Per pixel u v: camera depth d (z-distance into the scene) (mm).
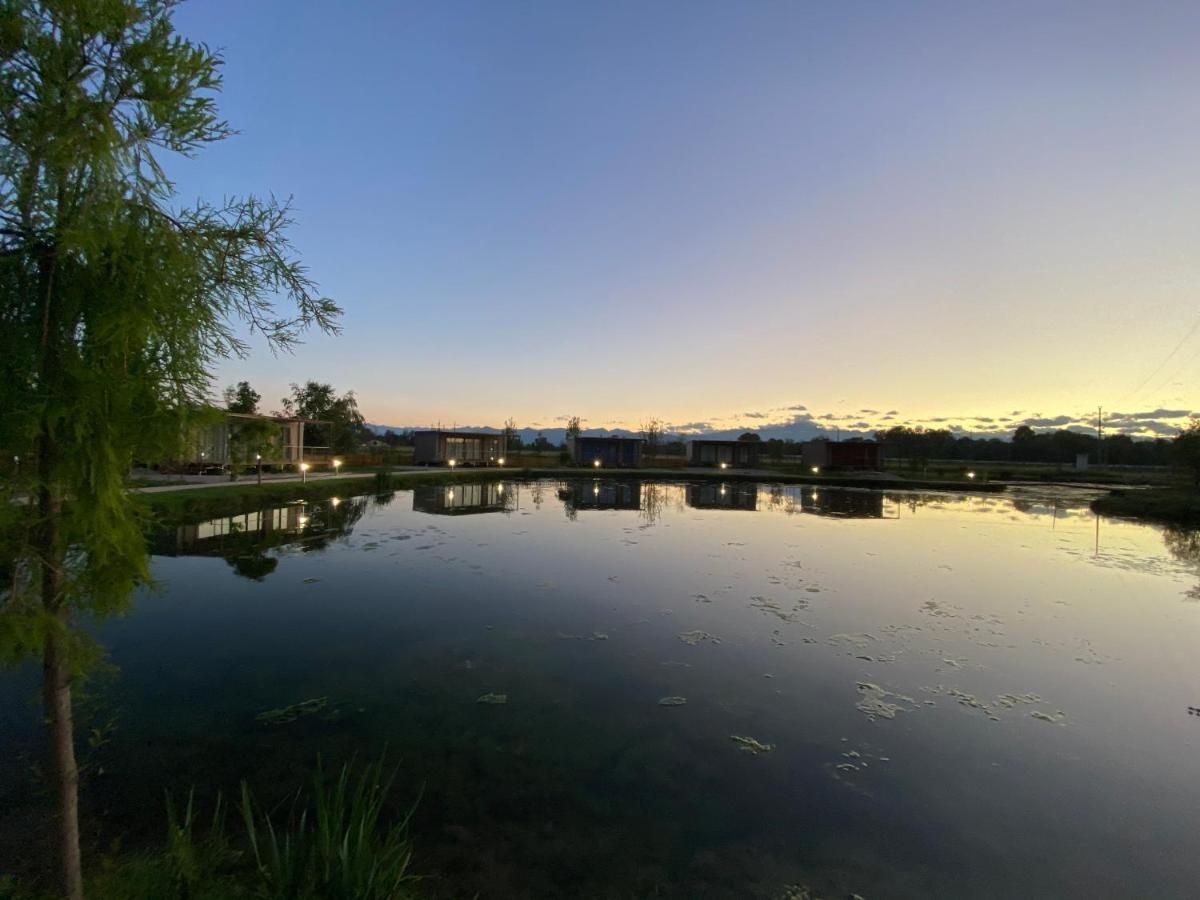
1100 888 3250
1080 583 10320
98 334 1492
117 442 1616
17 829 3227
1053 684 5988
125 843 3195
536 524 16234
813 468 40688
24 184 1416
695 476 35719
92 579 1709
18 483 1507
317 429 33438
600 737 4711
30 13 1388
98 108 1463
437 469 33031
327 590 8797
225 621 7297
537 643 6836
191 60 1603
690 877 3217
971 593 9555
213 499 14055
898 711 5332
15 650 1646
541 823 3625
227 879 2701
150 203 1608
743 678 5992
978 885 3252
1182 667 6469
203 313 1738
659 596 8992
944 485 30859
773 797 3992
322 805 2555
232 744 4387
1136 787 4219
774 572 10789
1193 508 18891
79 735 4402
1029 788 4188
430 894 2998
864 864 3379
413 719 4898
